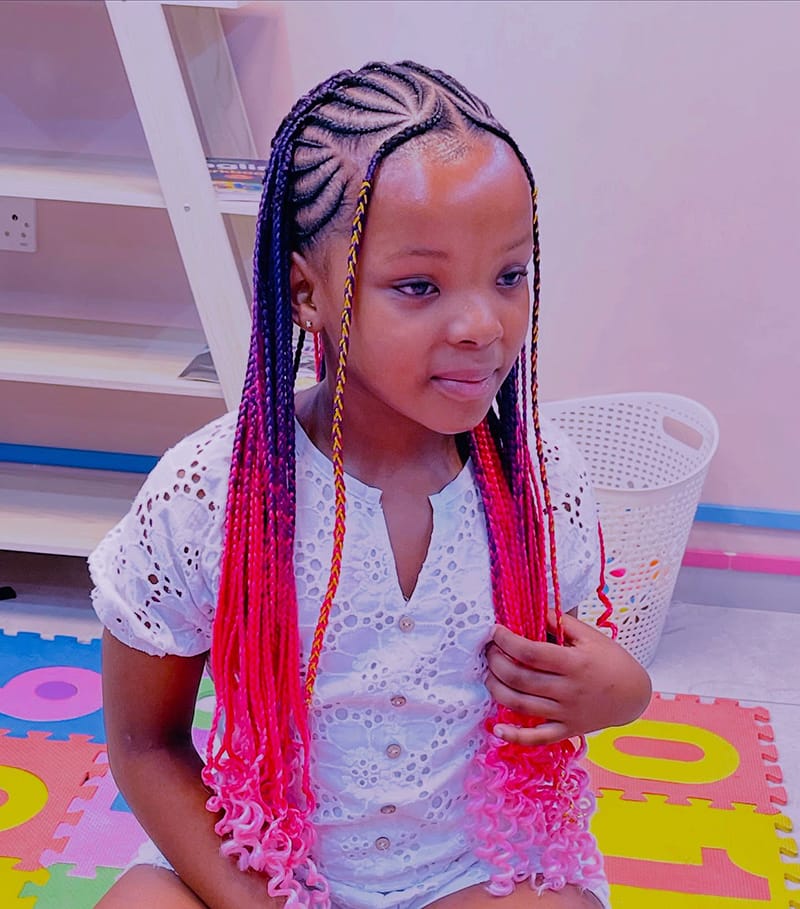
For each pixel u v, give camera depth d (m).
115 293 2.06
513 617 0.85
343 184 0.72
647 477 2.03
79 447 2.17
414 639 0.83
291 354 0.80
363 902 0.88
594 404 2.00
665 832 1.51
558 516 0.90
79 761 1.61
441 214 0.69
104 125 1.95
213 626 0.82
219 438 0.85
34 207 2.01
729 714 1.79
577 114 1.89
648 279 1.97
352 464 0.83
